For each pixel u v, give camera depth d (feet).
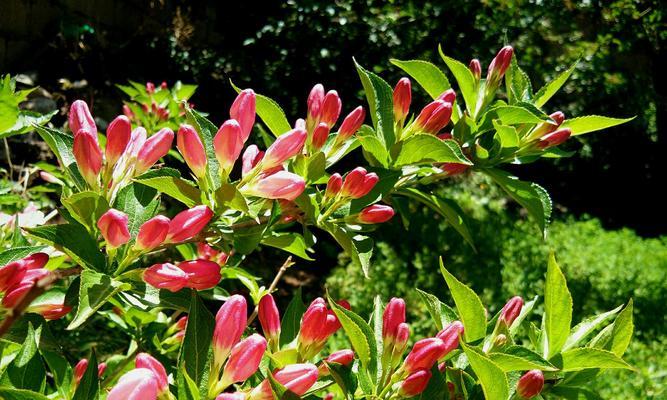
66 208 1.66
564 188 11.77
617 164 11.71
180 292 1.64
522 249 7.30
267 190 1.70
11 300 1.51
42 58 6.82
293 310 1.76
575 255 7.32
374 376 1.66
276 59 8.91
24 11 6.62
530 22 9.38
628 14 10.53
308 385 1.55
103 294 1.54
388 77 8.64
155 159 1.69
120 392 1.36
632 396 4.35
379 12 8.93
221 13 10.14
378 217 1.85
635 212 11.91
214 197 1.68
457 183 9.53
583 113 10.49
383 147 1.87
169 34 9.37
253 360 1.53
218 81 8.93
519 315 1.77
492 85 2.03
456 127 1.99
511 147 1.99
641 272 7.06
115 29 8.45
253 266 7.10
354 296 6.30
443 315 1.78
